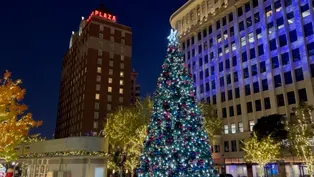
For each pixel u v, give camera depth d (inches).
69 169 986.7
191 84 625.0
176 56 637.9
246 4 2383.1
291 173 1720.0
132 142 1596.9
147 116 1624.0
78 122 3585.1
